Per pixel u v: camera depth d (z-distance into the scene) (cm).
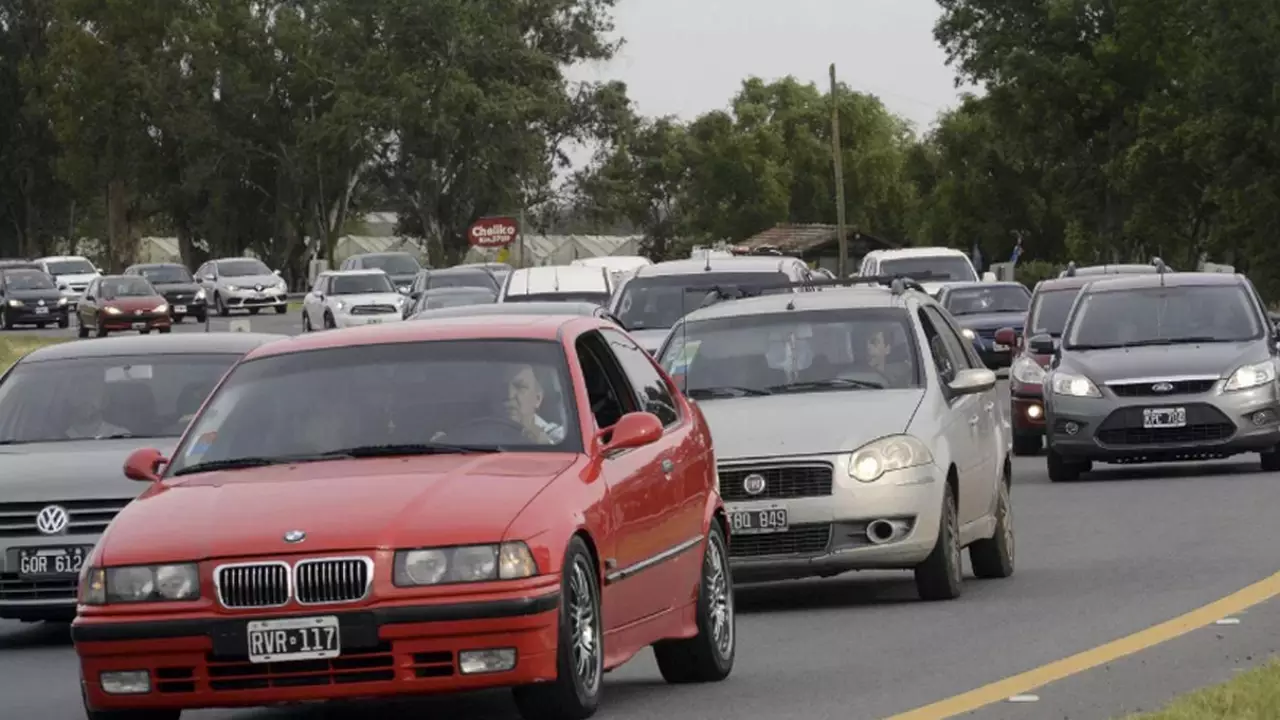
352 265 14175
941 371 2684
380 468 1702
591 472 1717
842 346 2706
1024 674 1880
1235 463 4353
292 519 1595
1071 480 4097
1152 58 17788
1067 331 4209
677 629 1875
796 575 2480
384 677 1562
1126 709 1666
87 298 13350
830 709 1742
